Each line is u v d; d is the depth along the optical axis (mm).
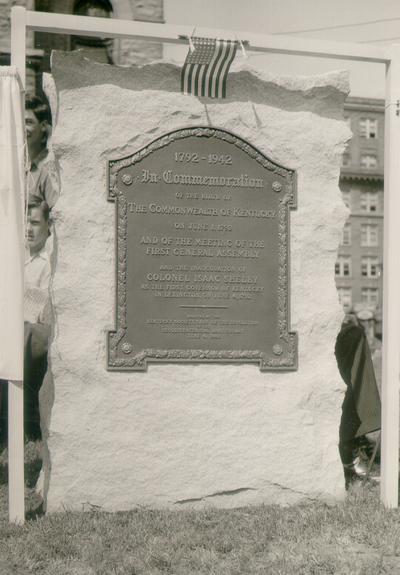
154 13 20312
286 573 4555
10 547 4977
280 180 6086
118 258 5793
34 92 17531
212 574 4543
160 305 5863
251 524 5406
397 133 6031
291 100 6156
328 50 5945
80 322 5773
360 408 6805
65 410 5727
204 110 5965
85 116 5805
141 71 5895
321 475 6082
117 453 5777
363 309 44000
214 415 5930
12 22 5473
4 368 5426
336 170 6219
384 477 6012
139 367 5816
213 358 5934
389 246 6008
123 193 5824
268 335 6031
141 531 5250
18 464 5480
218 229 5957
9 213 5438
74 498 5715
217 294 5949
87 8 20219
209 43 5754
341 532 5254
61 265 5758
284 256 6059
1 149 5445
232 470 5945
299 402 6066
